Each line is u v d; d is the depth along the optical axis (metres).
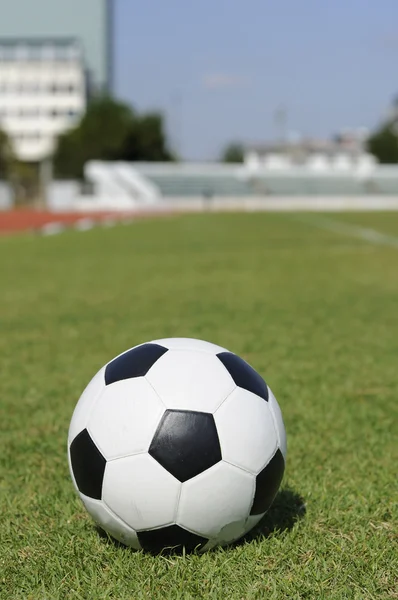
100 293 10.84
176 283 11.95
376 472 3.61
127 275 13.23
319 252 17.80
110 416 2.51
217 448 2.44
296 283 11.84
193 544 2.54
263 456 2.54
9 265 15.34
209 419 2.46
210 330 7.65
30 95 95.25
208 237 23.38
